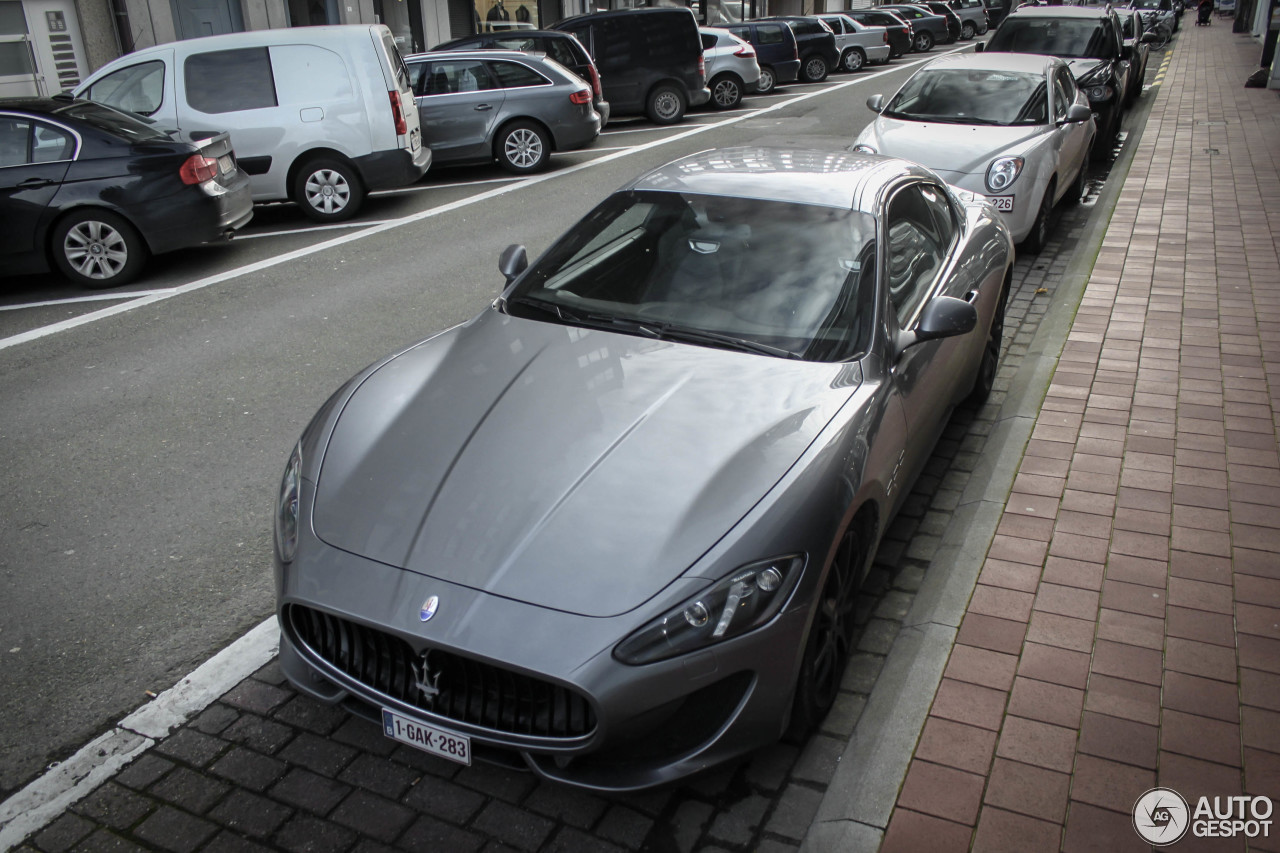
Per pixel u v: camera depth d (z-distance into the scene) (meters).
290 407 5.66
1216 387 5.39
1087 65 12.84
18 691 3.34
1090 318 6.57
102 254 8.29
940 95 9.25
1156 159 12.25
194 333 7.03
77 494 4.69
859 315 3.55
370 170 10.64
